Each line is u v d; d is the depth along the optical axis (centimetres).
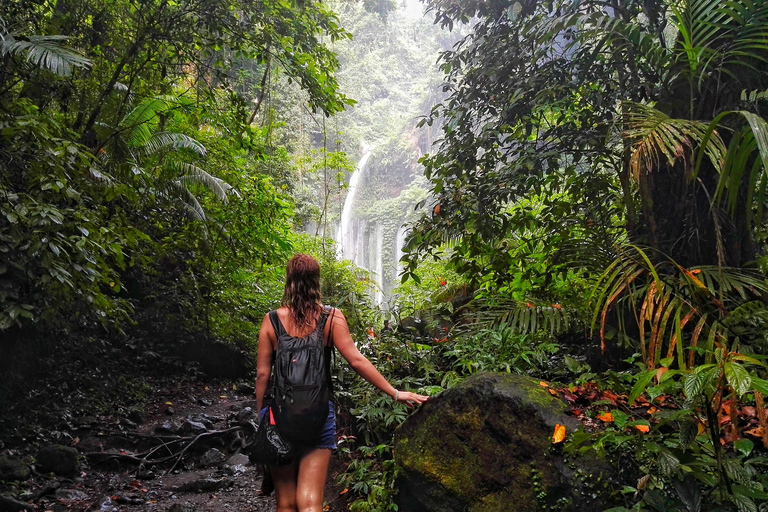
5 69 502
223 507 416
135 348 832
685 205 334
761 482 207
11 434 505
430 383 403
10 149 437
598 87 380
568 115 411
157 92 851
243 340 973
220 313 920
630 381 294
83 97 663
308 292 253
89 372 692
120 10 684
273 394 241
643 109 288
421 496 280
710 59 310
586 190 411
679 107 342
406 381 387
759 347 266
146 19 673
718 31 332
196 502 428
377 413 357
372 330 507
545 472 242
